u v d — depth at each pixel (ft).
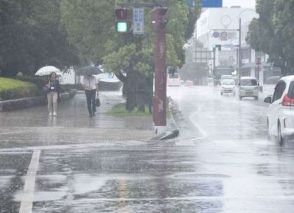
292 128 113.39
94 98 187.62
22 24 263.29
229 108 261.65
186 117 206.08
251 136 138.21
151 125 158.20
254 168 84.89
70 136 131.34
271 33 372.38
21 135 132.87
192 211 57.52
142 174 79.97
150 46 194.49
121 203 61.46
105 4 201.36
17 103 220.23
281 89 121.90
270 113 127.24
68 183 73.15
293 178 76.23
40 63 282.36
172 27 199.52
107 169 84.64
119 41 201.46
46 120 173.17
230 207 59.31
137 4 146.41
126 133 138.10
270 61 398.83
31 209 58.80
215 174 79.56
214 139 130.82
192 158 96.12
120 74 213.46
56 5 273.75
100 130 144.46
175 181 74.23
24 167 87.10
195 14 229.25
